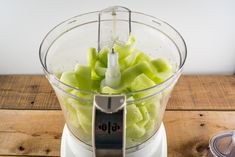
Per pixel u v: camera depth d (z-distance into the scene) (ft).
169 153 1.53
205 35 1.93
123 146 1.01
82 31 1.56
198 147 1.55
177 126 1.66
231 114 1.73
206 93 1.86
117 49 1.35
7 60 2.09
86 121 1.20
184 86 1.91
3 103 1.82
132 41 1.41
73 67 1.47
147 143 1.34
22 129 1.67
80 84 1.25
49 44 1.40
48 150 1.56
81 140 1.33
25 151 1.56
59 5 1.83
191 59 2.05
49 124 1.69
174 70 1.33
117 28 1.56
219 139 1.51
